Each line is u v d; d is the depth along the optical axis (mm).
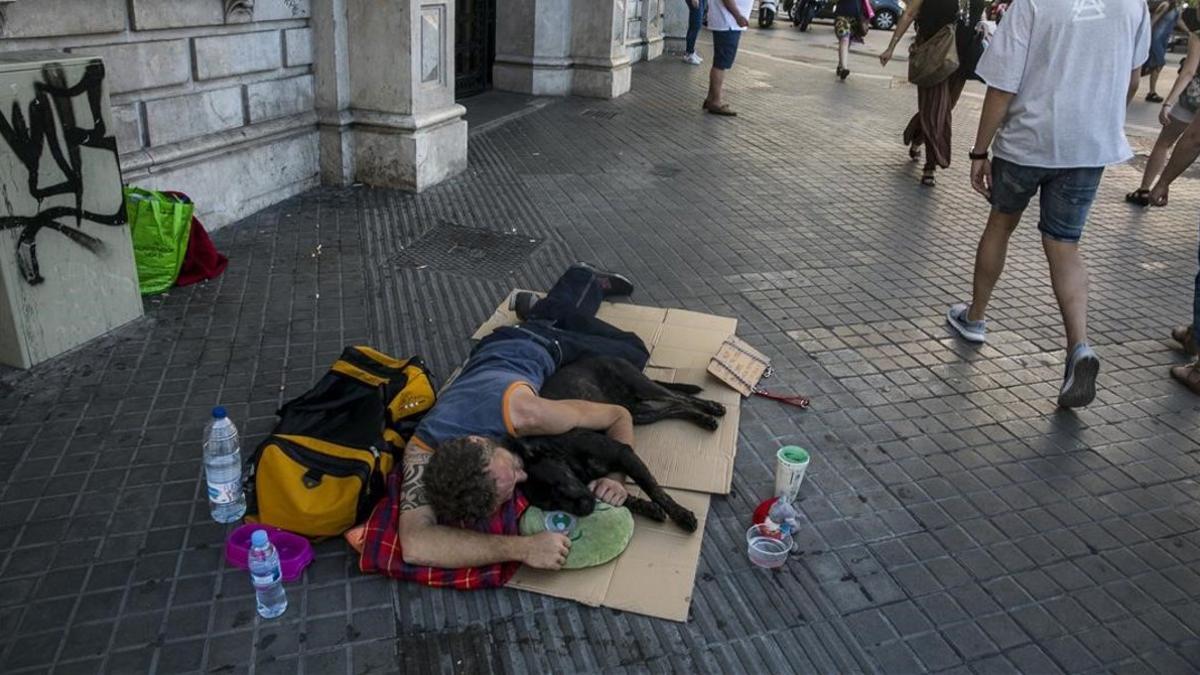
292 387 3854
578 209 6402
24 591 2695
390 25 6211
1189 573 3012
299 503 2857
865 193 7195
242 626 2613
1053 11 3752
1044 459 3607
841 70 13086
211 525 3012
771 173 7652
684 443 3502
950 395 4055
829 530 3133
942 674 2561
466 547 2766
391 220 5973
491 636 2621
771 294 5055
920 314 4887
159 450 3383
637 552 2938
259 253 5301
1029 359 4434
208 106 5504
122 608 2654
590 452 3170
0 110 3520
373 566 2801
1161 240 6465
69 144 3836
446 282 5020
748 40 18391
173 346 4148
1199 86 6719
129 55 4887
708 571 2912
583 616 2703
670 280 5188
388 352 4180
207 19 5316
